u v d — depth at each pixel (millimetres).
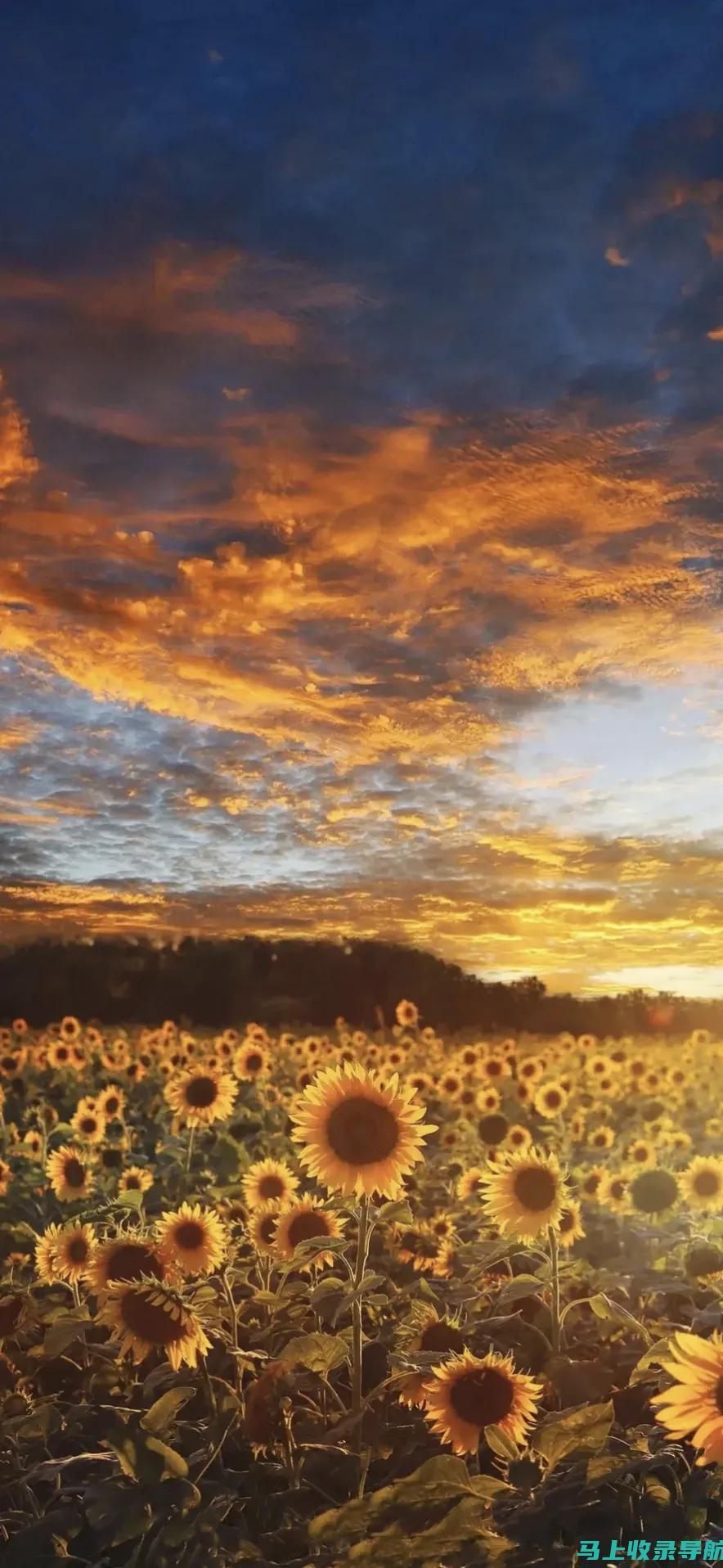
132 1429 3635
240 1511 4043
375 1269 6570
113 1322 4375
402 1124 4887
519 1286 5211
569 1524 3158
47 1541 3707
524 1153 5598
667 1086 15125
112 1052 18375
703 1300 5762
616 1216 8094
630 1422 4242
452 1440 4031
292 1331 5156
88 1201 8883
